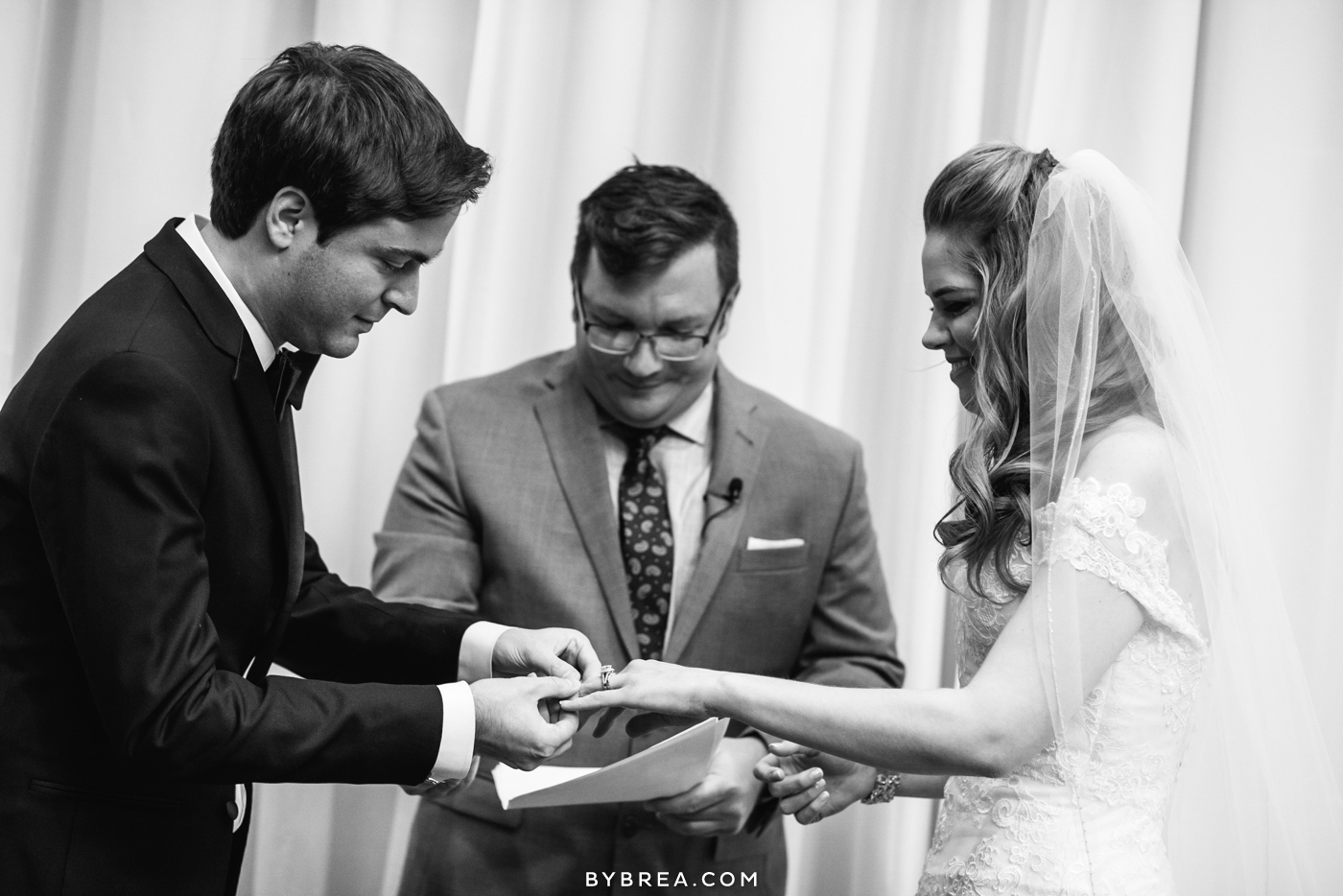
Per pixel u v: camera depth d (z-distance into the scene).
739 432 2.09
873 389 2.72
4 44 2.39
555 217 2.61
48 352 1.39
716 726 1.62
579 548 2.02
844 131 2.60
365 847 2.62
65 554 1.29
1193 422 1.50
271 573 1.48
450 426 2.10
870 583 2.15
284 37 2.58
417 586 2.01
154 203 2.48
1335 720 2.41
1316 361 2.46
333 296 1.43
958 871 1.50
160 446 1.30
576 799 1.69
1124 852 1.42
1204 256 2.53
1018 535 1.51
